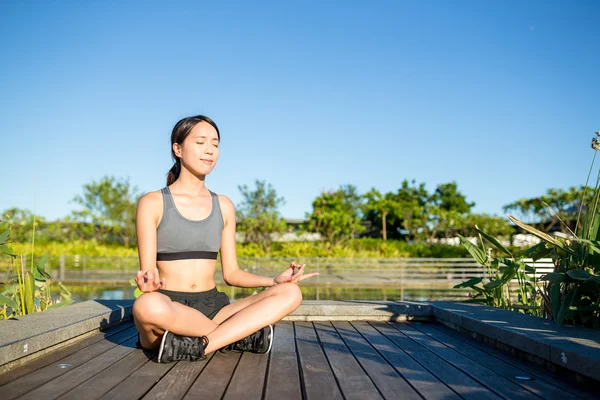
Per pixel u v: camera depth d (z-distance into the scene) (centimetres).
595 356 199
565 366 214
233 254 284
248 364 240
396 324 385
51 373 219
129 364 236
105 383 204
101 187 2164
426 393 194
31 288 351
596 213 288
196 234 255
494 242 376
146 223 250
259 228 1973
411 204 2459
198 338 234
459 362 248
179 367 232
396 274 1479
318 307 399
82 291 1097
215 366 235
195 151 259
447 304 407
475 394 193
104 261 1466
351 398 187
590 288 277
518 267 374
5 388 196
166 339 227
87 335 306
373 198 2655
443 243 2244
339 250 1817
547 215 2064
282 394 192
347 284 1298
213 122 272
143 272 218
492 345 294
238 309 258
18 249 1692
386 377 218
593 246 269
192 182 266
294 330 352
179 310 228
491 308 380
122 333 320
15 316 340
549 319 311
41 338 247
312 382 209
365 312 401
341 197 2511
